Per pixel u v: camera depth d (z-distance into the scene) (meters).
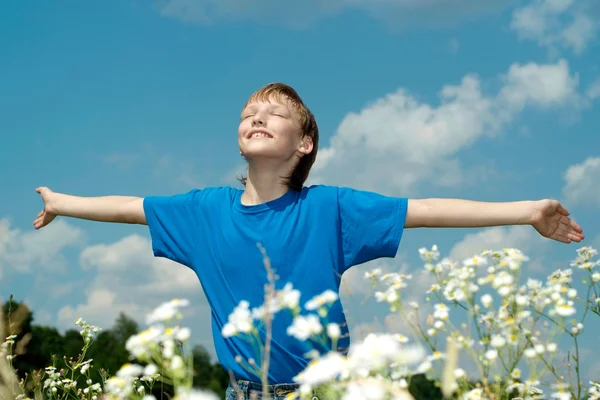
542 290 2.15
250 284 3.22
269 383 3.03
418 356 1.44
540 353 1.99
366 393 1.33
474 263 2.27
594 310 2.54
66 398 3.88
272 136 3.36
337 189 3.44
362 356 1.40
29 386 3.53
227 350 3.17
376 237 3.30
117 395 1.62
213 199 3.55
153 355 1.60
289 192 3.45
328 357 1.52
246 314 1.91
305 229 3.29
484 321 2.14
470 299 2.11
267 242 3.26
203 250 3.45
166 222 3.61
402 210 3.29
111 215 3.74
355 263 3.38
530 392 2.10
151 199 3.69
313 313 3.08
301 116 3.53
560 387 2.09
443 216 3.23
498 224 3.16
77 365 4.00
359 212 3.32
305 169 3.66
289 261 3.22
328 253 3.26
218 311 3.29
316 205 3.35
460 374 1.87
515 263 2.16
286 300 1.85
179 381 1.56
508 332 2.01
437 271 2.34
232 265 3.29
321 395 1.93
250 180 3.49
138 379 3.24
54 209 3.87
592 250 2.72
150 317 1.64
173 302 1.67
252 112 3.44
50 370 3.89
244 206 3.40
